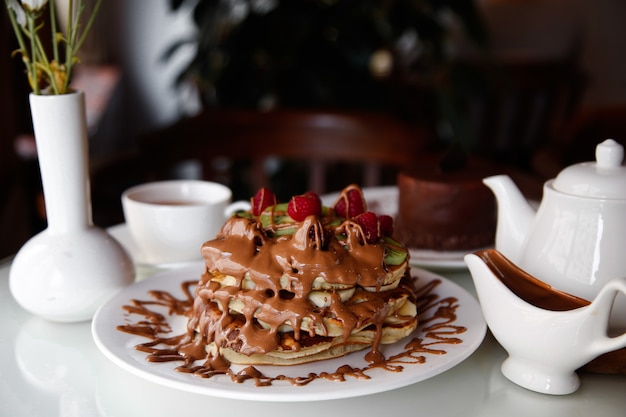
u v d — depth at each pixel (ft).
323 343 1.79
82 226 2.08
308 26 4.45
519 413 1.70
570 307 1.73
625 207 1.76
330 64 4.59
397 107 4.92
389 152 3.63
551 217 1.84
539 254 1.86
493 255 1.81
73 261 2.02
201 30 4.66
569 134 4.05
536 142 6.89
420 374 1.69
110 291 2.06
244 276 1.81
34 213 4.71
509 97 6.65
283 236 1.86
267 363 1.77
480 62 6.72
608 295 1.60
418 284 2.17
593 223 1.78
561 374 1.75
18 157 4.62
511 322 1.73
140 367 1.73
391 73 5.76
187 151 3.71
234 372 1.76
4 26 4.17
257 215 1.98
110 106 6.41
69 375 1.84
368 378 1.71
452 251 2.52
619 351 1.78
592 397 1.75
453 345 1.83
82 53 6.84
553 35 7.66
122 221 3.64
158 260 2.41
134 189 2.48
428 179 2.55
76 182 2.04
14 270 2.05
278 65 4.61
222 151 3.73
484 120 6.69
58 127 1.98
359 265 1.82
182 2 4.71
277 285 1.78
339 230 1.87
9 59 4.38
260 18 4.53
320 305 1.79
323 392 1.63
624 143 3.98
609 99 7.89
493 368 1.87
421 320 1.98
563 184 1.85
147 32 7.16
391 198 2.97
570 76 7.05
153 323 1.96
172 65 7.24
